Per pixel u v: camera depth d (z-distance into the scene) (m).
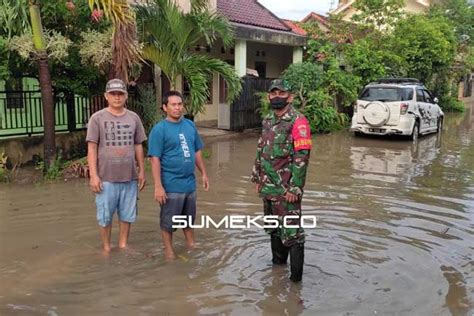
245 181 8.89
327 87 17.92
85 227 6.24
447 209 7.23
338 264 5.09
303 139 4.52
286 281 4.65
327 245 5.65
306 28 19.72
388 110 14.41
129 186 5.46
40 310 4.07
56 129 10.84
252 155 11.63
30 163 10.13
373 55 20.28
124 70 8.78
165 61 11.13
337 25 22.52
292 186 4.55
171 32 10.79
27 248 5.49
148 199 7.57
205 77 11.57
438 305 4.18
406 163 11.01
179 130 5.29
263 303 4.20
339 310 4.08
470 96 41.75
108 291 4.41
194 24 10.86
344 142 14.23
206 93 11.43
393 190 8.36
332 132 16.44
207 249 5.48
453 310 4.10
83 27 9.91
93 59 9.61
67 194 7.85
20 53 8.78
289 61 22.14
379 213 6.97
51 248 5.49
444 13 31.97
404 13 24.91
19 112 10.24
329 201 7.58
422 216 6.86
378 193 8.13
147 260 5.15
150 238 5.86
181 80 15.30
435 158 11.73
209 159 11.09
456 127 19.45
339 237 5.93
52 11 9.21
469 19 31.92
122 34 8.59
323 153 12.25
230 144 13.31
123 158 5.34
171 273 4.82
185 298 4.29
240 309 4.09
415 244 5.71
